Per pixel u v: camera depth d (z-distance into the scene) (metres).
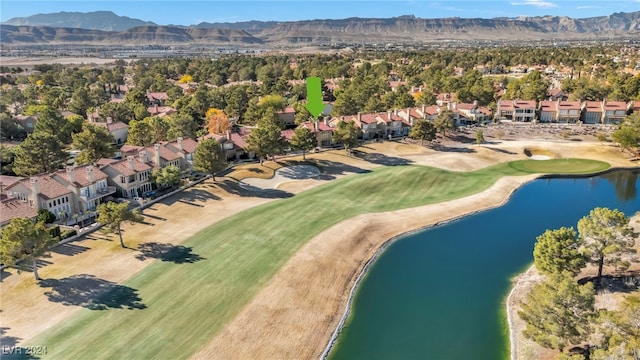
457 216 83.81
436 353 47.00
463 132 144.12
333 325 51.53
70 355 44.66
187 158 100.00
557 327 40.16
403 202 90.12
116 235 70.19
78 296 54.25
